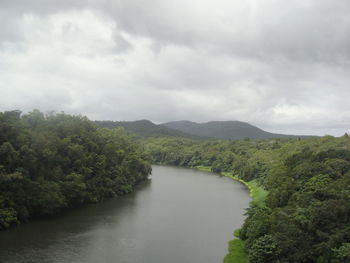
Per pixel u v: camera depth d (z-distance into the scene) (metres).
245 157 192.75
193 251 62.72
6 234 66.94
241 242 66.12
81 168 97.00
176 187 137.88
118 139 146.62
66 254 59.28
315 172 77.00
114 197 111.06
